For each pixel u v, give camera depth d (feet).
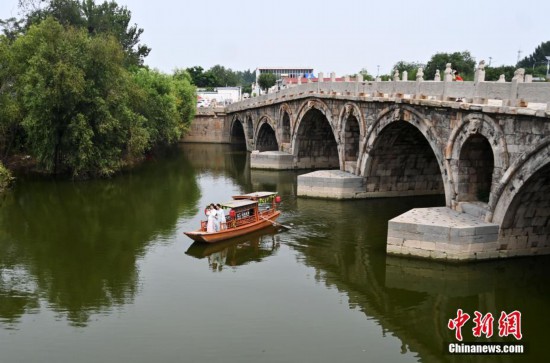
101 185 156.56
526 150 75.15
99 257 92.48
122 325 67.36
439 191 138.31
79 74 148.25
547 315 70.13
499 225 82.53
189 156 240.94
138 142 167.53
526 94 75.25
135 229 109.60
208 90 434.30
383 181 134.10
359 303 74.08
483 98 84.17
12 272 85.46
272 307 72.64
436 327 67.51
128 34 313.12
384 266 86.53
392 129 120.57
